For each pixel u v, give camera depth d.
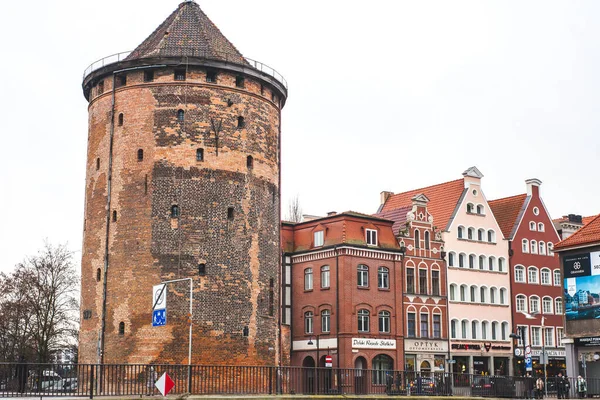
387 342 72.56
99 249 60.12
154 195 58.53
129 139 59.94
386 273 74.06
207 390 56.25
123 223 59.00
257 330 60.16
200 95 60.28
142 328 56.91
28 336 78.69
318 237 74.94
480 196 83.88
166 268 57.62
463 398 50.44
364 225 73.81
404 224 76.88
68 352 82.06
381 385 56.06
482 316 80.81
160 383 38.12
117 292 58.25
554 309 87.50
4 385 39.50
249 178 61.41
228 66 60.94
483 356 79.88
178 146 59.25
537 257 87.31
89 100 64.81
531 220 87.75
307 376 52.59
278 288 63.50
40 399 38.38
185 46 62.03
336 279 71.56
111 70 61.28
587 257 65.12
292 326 75.25
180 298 57.41
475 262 81.69
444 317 77.38
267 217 62.75
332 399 44.06
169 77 60.12
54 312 79.06
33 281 78.81
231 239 59.66
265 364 60.47
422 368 74.62
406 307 74.56
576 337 64.94
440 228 81.00
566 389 61.41
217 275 58.69
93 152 62.66
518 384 58.16
